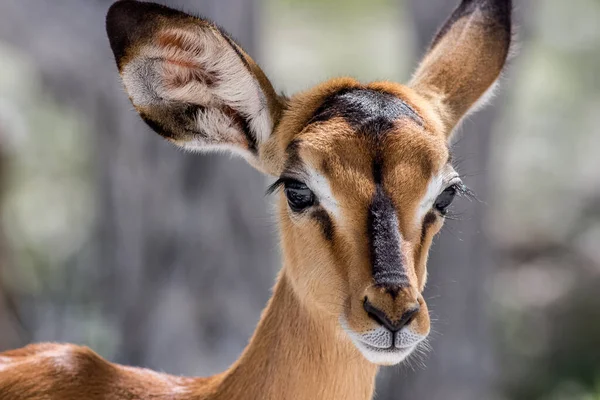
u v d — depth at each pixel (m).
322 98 11.02
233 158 23.12
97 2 24.80
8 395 11.29
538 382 32.44
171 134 11.45
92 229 34.38
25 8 24.62
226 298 23.25
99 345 29.05
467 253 25.78
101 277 28.31
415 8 24.36
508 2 12.33
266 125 11.32
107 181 24.42
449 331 26.14
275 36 43.75
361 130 10.43
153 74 11.07
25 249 33.19
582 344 33.75
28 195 35.44
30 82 35.31
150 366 23.38
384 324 9.85
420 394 26.48
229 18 22.16
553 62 42.28
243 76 11.16
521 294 35.06
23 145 31.25
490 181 25.59
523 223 38.31
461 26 12.49
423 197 10.30
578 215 38.44
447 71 12.12
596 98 42.22
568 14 42.19
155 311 23.36
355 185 10.18
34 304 31.59
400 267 9.96
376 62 42.66
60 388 11.33
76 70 24.58
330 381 10.97
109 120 23.98
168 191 23.20
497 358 32.38
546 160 40.81
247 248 23.55
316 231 10.42
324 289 10.45
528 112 42.09
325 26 44.47
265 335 11.20
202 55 11.11
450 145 11.83
